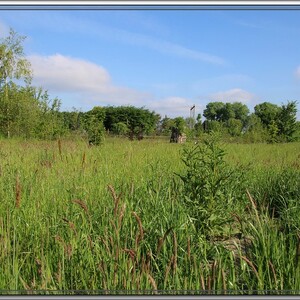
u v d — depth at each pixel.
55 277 3.94
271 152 15.23
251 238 4.87
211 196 5.55
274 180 8.61
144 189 6.27
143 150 11.98
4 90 23.84
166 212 5.21
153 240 4.72
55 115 24.39
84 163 7.51
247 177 8.59
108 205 5.36
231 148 15.16
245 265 4.09
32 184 6.32
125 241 4.28
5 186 6.28
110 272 3.67
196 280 3.58
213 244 4.69
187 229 4.74
